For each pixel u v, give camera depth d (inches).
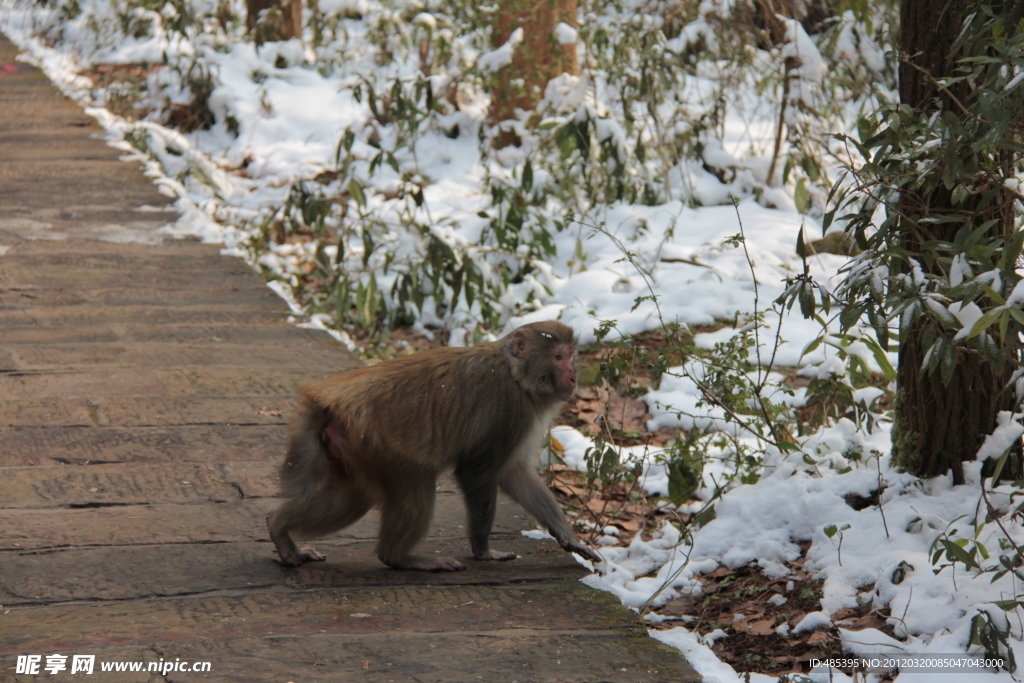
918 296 199.6
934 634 206.5
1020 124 219.8
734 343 318.3
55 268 473.4
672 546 280.8
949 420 244.4
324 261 507.2
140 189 617.0
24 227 530.3
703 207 565.9
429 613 217.9
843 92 629.6
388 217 588.4
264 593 223.0
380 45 857.5
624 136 545.3
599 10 630.5
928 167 213.0
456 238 463.2
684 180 576.1
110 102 845.2
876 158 234.4
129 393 338.0
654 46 586.6
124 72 935.0
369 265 527.2
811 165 531.8
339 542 258.4
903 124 234.2
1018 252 189.3
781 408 320.2
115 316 418.6
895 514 241.0
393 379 230.7
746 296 449.7
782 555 254.1
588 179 543.8
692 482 300.0
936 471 248.4
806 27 660.1
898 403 258.5
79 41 1069.1
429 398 228.7
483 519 242.2
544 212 549.0
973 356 238.7
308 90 831.1
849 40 597.0
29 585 219.3
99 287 453.7
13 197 581.0
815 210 548.7
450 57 741.3
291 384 354.3
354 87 642.2
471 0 703.7
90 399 330.6
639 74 611.5
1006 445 237.1
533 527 273.7
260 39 887.7
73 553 235.0
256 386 350.6
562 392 234.2
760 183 573.6
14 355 367.6
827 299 242.2
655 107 565.0
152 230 546.3
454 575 239.8
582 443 349.4
